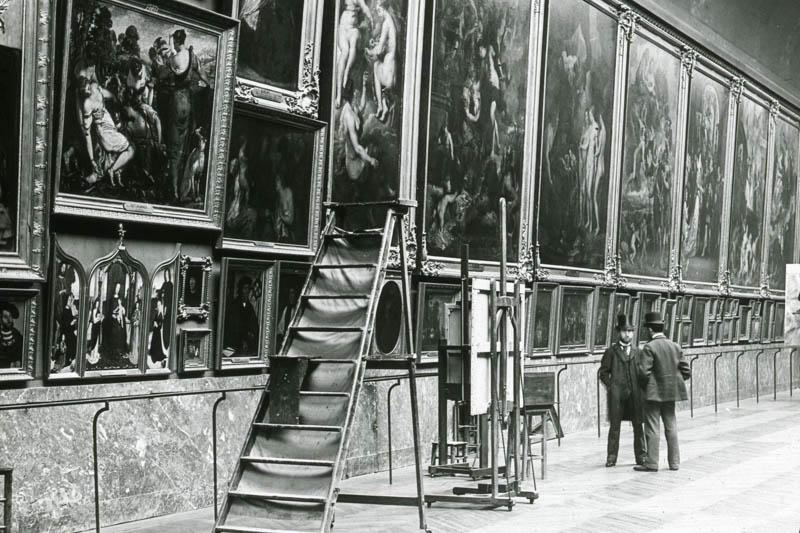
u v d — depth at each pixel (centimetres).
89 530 897
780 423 1980
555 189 1702
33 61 841
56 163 877
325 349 862
